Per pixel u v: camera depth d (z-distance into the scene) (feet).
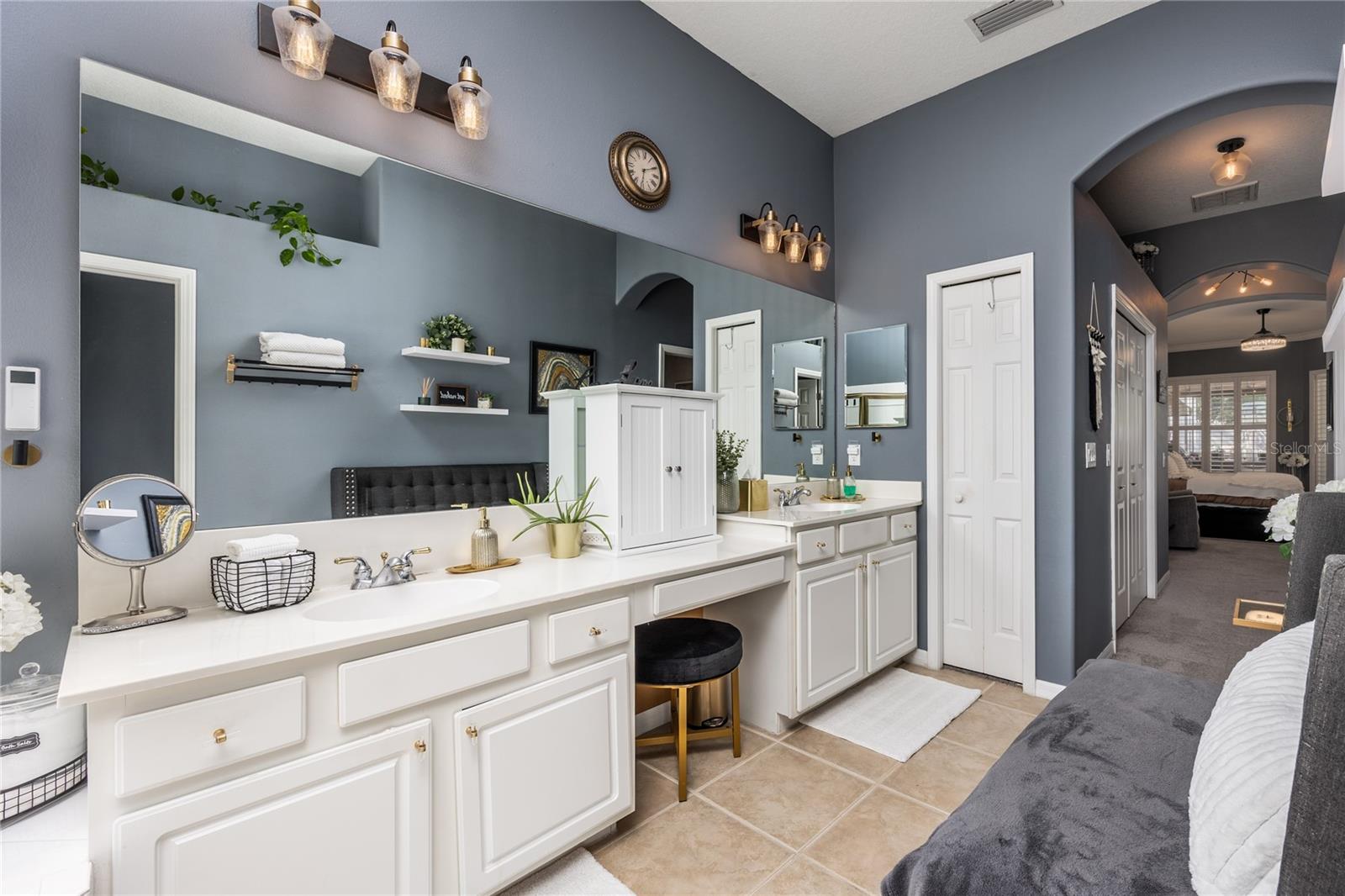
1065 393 9.03
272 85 5.10
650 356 8.12
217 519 4.77
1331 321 11.96
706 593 6.57
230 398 4.86
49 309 4.17
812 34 8.77
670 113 8.46
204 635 3.99
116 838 3.24
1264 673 3.24
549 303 7.01
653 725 8.12
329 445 5.36
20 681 3.92
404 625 4.23
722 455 9.04
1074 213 9.09
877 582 9.39
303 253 5.24
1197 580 16.47
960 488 10.21
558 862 5.53
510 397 6.63
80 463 4.25
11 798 3.61
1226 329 29.19
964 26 8.68
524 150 6.77
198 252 4.74
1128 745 4.00
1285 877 2.09
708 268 9.00
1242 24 7.67
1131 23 8.48
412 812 4.32
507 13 6.61
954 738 7.87
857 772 7.03
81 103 4.29
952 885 3.00
